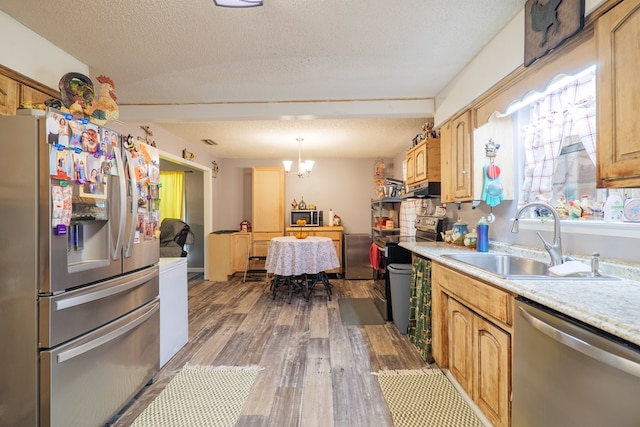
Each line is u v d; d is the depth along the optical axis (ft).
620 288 4.02
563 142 6.23
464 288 5.77
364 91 9.35
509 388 4.47
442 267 6.86
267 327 10.32
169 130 13.33
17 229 4.44
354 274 17.89
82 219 5.09
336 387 6.67
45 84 6.43
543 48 4.90
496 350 4.77
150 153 7.22
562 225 5.82
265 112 10.06
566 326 3.33
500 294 4.58
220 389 6.64
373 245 14.60
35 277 4.43
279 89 9.12
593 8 4.00
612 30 3.70
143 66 7.63
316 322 10.79
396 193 16.17
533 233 6.63
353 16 5.72
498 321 4.69
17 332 4.44
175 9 5.49
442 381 6.85
